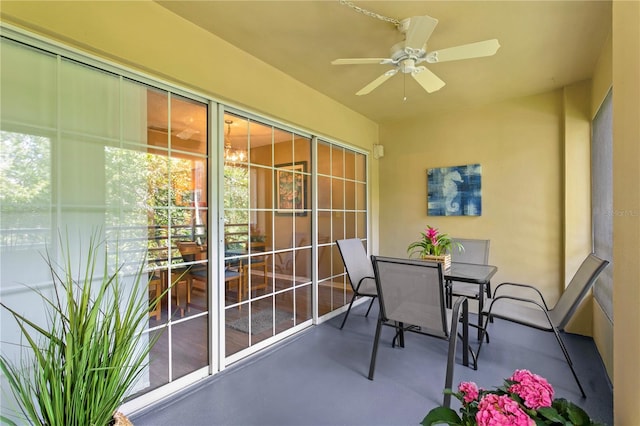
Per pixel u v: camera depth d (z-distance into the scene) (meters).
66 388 1.12
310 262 3.22
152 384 1.90
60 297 1.52
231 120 2.38
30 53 1.45
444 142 3.84
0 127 1.37
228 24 2.04
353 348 2.65
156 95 1.93
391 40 2.23
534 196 3.26
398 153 4.21
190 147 2.11
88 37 1.57
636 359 0.87
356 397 1.93
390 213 4.28
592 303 2.81
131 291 1.77
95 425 1.15
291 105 2.85
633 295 0.90
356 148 3.92
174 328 2.01
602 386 2.04
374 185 4.30
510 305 2.56
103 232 1.68
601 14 1.90
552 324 2.09
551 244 3.17
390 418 1.74
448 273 2.55
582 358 2.43
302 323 3.10
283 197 2.89
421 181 4.02
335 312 3.56
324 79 2.90
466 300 2.32
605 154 2.39
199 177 2.17
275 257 2.80
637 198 0.87
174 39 1.93
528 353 2.52
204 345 2.20
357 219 4.01
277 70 2.70
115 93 1.73
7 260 1.39
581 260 2.93
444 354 2.53
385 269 2.12
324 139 3.39
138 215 1.83
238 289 2.45
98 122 1.67
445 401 1.76
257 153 2.61
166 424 1.69
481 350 2.58
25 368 1.41
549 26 2.03
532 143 3.27
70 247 1.56
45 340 1.45
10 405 1.37
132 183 1.81
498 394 1.03
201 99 2.16
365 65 2.61
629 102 0.93
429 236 2.78
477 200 3.58
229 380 2.13
